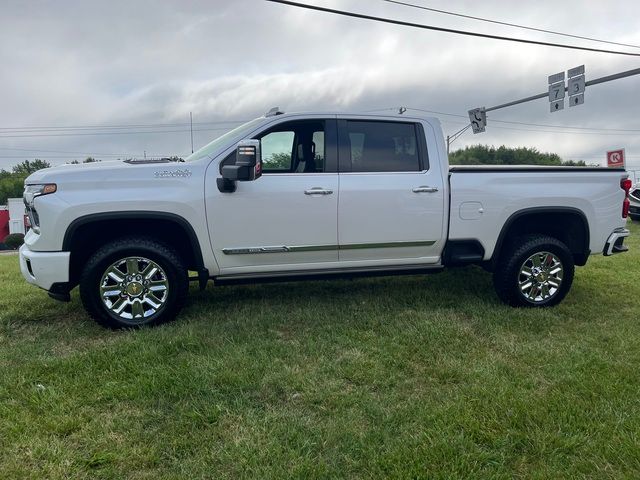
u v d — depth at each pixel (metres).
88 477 2.30
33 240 4.11
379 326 4.28
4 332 4.23
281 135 4.54
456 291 5.39
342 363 3.51
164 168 4.17
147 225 4.34
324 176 4.43
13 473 2.30
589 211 4.94
